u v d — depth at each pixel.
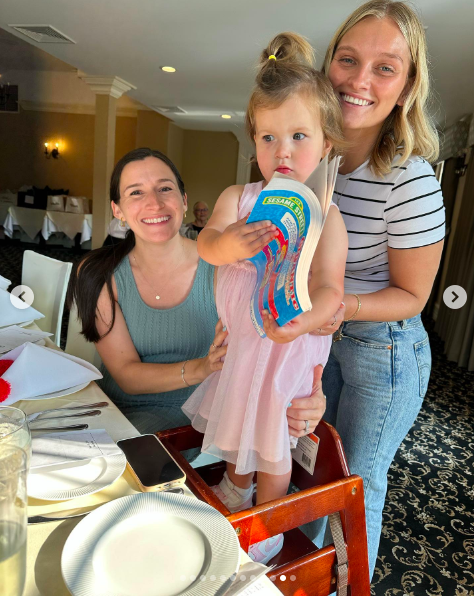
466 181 5.44
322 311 0.74
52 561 0.59
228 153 10.11
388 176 1.15
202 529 0.60
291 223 0.64
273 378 0.83
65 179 10.48
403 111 1.10
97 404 1.03
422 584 1.74
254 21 3.65
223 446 0.87
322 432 0.99
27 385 1.04
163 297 1.36
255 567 0.59
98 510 0.63
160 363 1.37
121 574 0.53
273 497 0.93
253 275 0.87
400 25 1.01
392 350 1.25
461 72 4.01
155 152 1.33
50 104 10.09
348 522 0.88
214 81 5.64
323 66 1.17
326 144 0.87
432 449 2.82
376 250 1.25
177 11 3.60
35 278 2.33
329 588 0.88
